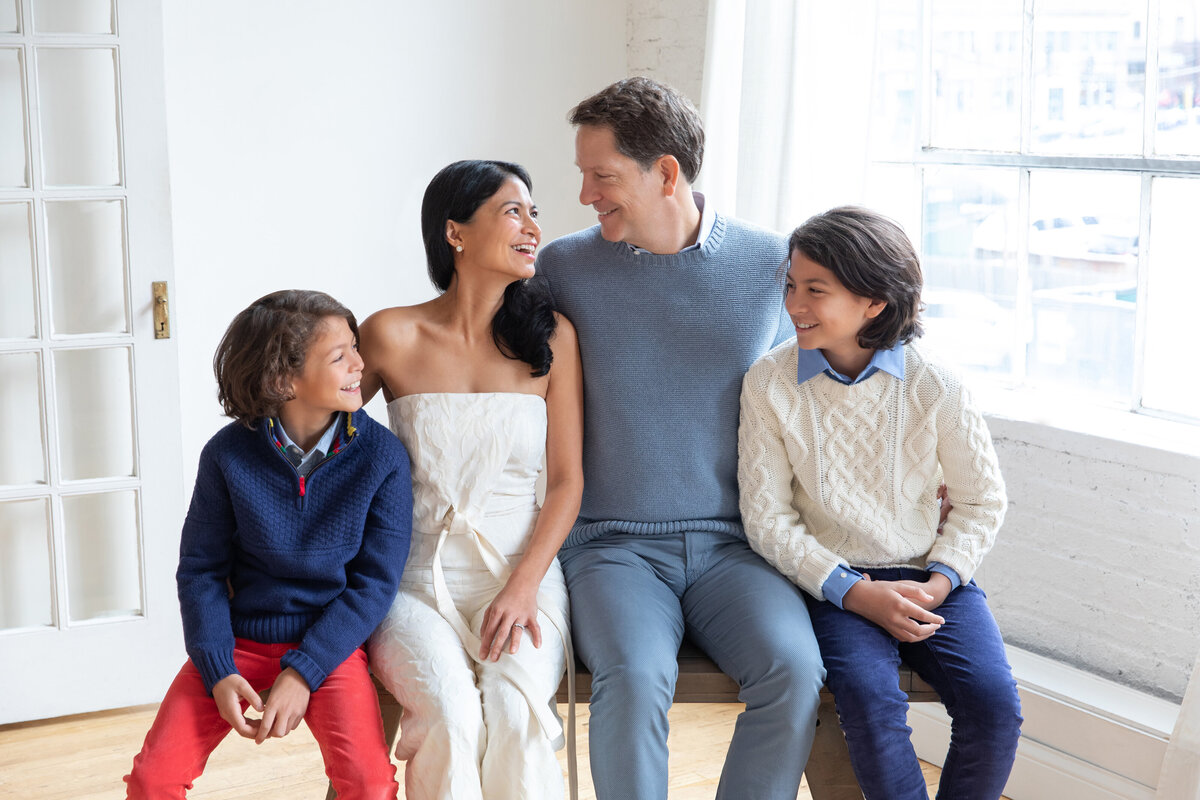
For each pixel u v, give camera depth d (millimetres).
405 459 1847
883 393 1884
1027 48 2617
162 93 2688
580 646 1820
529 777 1647
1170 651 2264
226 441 1786
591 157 1918
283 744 2621
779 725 1711
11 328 2738
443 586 1844
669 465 2006
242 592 1796
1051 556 2459
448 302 1976
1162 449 2234
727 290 2002
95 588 2896
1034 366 2697
